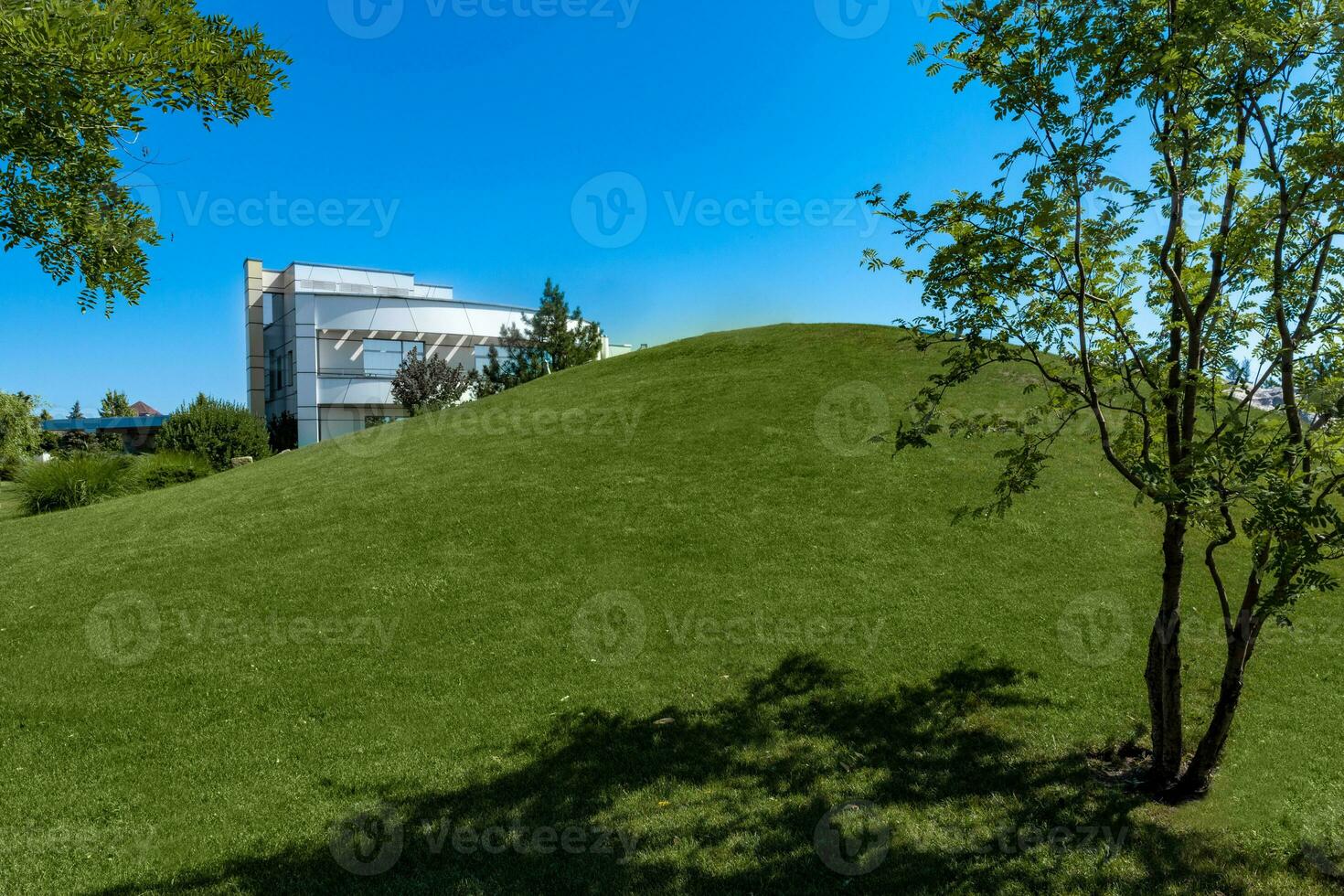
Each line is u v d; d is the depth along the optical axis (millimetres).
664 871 4004
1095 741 5324
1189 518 4125
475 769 5176
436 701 6195
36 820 4695
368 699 6270
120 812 4770
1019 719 5625
